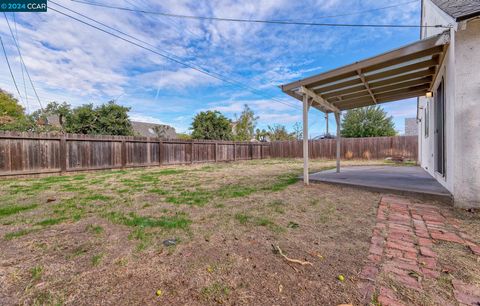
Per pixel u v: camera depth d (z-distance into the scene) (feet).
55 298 4.45
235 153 44.27
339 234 7.45
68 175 22.25
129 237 7.29
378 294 4.46
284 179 19.02
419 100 28.91
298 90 15.89
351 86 16.24
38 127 32.58
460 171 10.23
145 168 29.30
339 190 14.37
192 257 6.02
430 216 9.15
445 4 11.07
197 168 30.04
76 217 9.27
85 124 35.27
